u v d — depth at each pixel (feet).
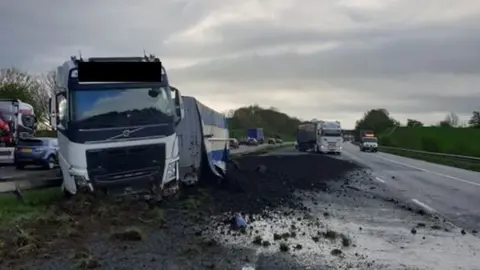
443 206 53.83
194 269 25.72
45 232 33.22
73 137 43.16
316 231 37.73
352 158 171.32
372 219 44.50
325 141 205.16
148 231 35.04
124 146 43.93
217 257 28.43
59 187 55.72
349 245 33.19
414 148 271.90
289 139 506.07
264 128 480.23
